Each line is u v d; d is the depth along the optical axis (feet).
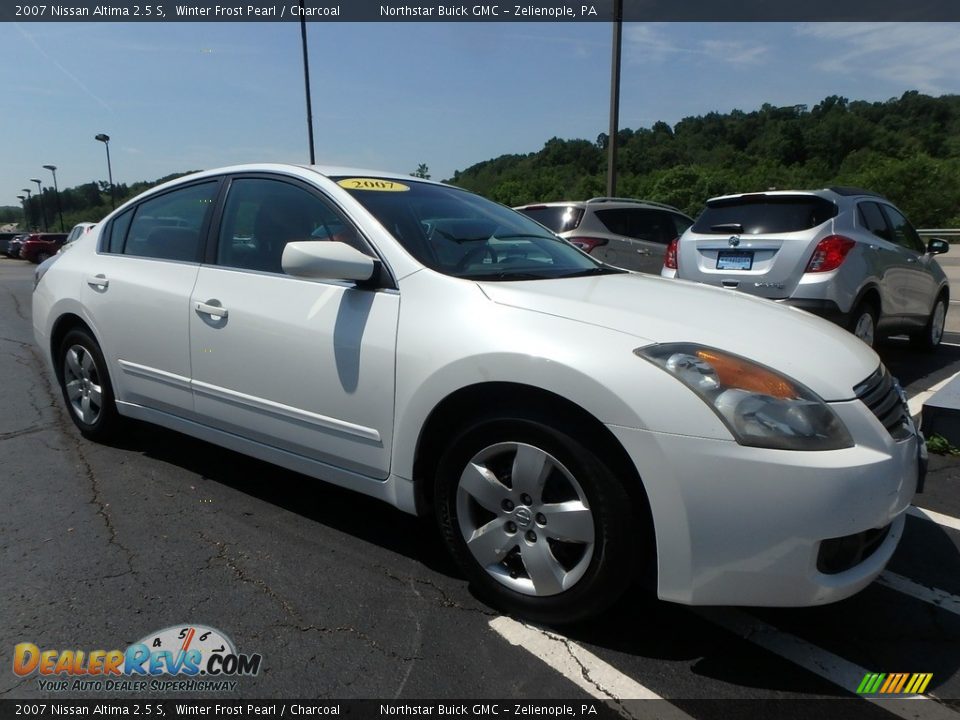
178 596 8.34
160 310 11.05
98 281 12.32
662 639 7.70
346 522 10.41
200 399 10.64
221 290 10.27
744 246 19.13
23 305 40.16
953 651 7.61
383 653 7.38
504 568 8.07
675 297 8.96
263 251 10.23
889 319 21.13
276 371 9.48
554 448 7.28
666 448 6.65
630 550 7.09
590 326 7.41
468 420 8.01
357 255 8.54
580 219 28.66
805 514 6.46
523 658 7.34
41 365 21.65
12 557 9.19
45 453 13.05
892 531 7.72
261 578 8.78
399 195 10.36
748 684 7.02
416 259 8.86
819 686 7.01
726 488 6.54
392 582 8.75
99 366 12.68
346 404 8.80
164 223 11.93
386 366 8.37
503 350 7.38
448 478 8.18
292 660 7.24
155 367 11.32
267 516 10.55
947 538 10.26
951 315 34.96
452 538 8.31
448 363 7.79
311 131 53.62
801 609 8.36
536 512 7.55
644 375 6.84
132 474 12.07
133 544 9.59
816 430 6.70
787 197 19.19
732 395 6.70
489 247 10.07
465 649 7.46
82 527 10.08
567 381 7.02
